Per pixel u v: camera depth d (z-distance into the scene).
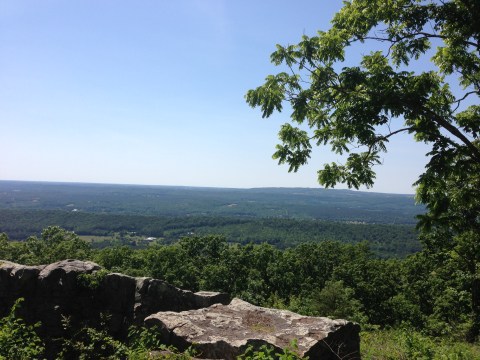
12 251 49.81
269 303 41.06
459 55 8.91
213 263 51.75
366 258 56.97
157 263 45.34
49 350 12.70
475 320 26.55
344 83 7.99
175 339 8.43
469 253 27.52
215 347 7.93
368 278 52.28
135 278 14.02
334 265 55.78
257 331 8.78
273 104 8.79
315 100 8.91
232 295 45.09
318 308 34.41
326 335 8.65
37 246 54.00
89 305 13.65
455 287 37.25
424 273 48.66
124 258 47.12
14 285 13.69
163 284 13.80
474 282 30.86
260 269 50.28
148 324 9.11
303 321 9.51
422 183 7.89
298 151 9.73
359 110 7.84
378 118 7.85
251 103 9.04
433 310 43.22
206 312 9.85
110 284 13.81
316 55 8.64
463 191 8.30
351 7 9.02
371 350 11.00
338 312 32.62
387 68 8.05
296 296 47.47
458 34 8.49
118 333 13.25
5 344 7.40
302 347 8.05
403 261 53.69
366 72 8.16
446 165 7.37
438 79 9.48
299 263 54.28
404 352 10.47
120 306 13.61
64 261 14.66
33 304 13.47
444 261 34.50
